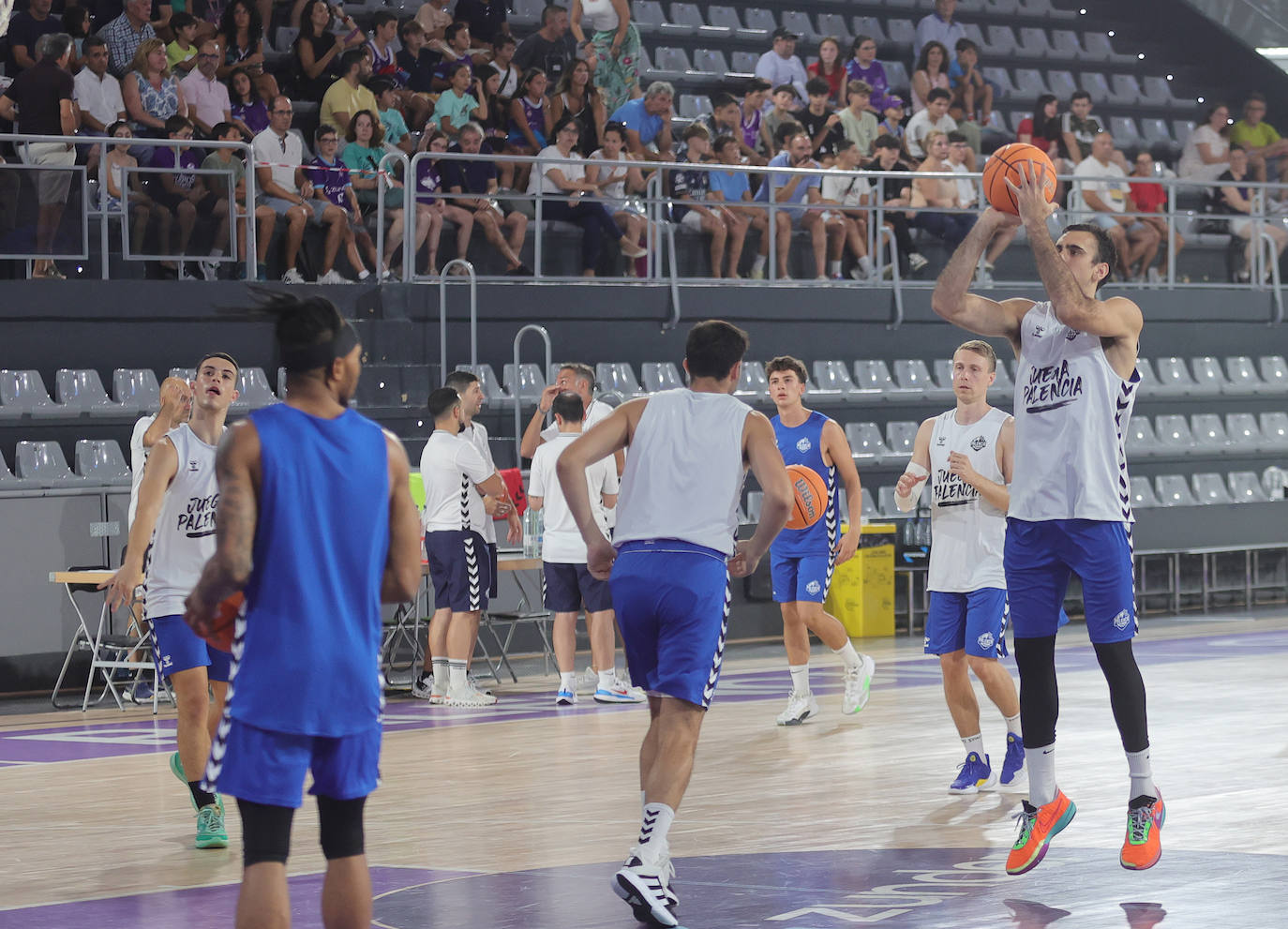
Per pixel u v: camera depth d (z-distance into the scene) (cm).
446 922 489
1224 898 496
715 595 504
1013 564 548
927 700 1045
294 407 380
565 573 1081
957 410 745
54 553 1182
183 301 1345
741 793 719
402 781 775
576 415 1084
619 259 1562
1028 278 1795
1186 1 2470
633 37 1764
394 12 1770
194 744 619
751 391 1579
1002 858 570
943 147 1773
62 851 621
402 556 396
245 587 369
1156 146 2278
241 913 363
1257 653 1280
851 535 938
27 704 1134
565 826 651
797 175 1673
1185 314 1844
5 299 1282
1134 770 538
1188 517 1705
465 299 1466
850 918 481
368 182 1463
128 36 1467
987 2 2372
